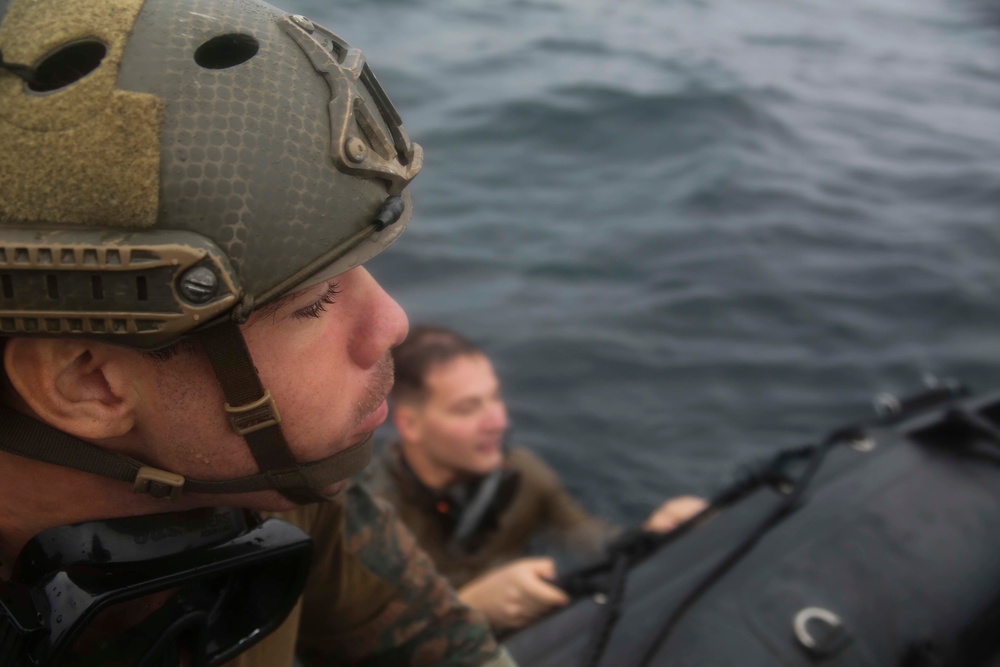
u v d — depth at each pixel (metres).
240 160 0.53
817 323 4.04
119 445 0.60
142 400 0.58
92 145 0.51
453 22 8.51
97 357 0.56
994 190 5.44
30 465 0.61
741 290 4.29
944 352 3.83
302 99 0.55
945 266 4.50
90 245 0.50
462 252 4.57
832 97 7.30
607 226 4.95
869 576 1.42
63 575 0.60
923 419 1.92
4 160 0.52
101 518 0.63
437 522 2.50
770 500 1.64
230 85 0.53
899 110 7.09
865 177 5.69
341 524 0.88
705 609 1.33
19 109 0.52
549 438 3.30
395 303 0.66
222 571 0.66
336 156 0.55
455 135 6.11
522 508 2.66
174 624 0.64
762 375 3.70
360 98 0.57
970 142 6.37
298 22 0.59
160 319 0.52
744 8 10.34
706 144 6.13
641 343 3.88
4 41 0.56
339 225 0.56
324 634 0.93
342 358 0.63
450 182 5.45
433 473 2.48
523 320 4.00
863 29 9.73
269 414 0.59
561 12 9.32
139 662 0.63
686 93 6.97
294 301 0.57
